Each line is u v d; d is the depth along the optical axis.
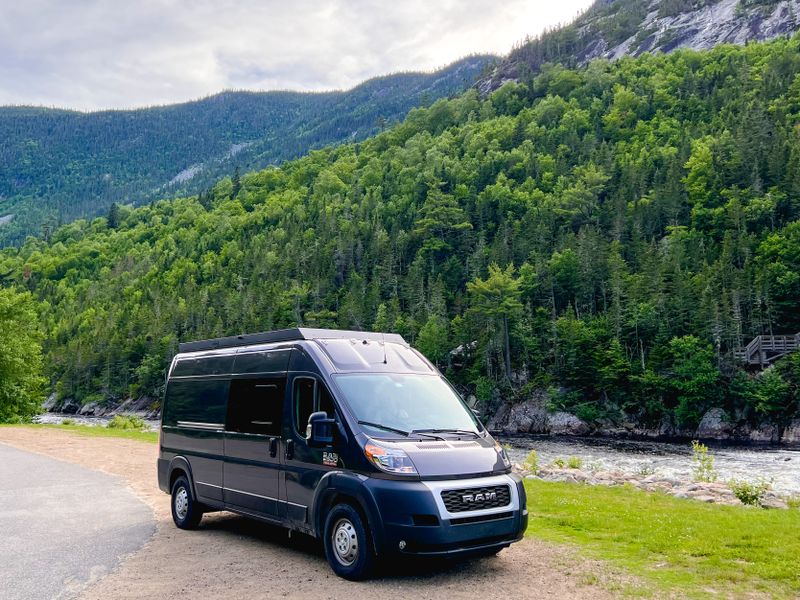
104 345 140.50
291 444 8.71
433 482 7.36
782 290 84.00
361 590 7.26
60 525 11.40
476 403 90.94
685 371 73.19
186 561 8.78
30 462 20.92
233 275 174.38
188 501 10.96
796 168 112.75
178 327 141.12
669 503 13.99
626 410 78.88
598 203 154.62
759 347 71.25
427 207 160.62
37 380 52.47
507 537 7.70
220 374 10.69
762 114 140.38
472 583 7.52
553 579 7.67
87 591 7.45
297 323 132.12
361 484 7.49
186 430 11.30
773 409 65.12
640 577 7.72
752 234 101.81
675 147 163.62
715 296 83.00
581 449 48.56
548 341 95.00
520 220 155.50
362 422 7.99
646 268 96.69
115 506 13.34
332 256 162.25
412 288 126.69
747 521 11.28
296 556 9.01
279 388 9.18
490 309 97.88
